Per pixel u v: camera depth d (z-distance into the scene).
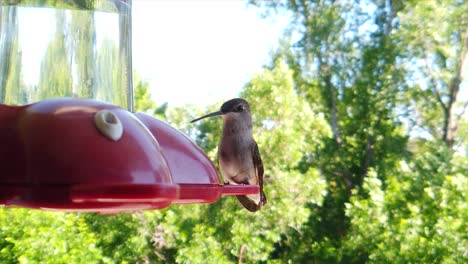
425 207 9.86
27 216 8.47
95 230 9.68
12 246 8.45
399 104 13.57
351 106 13.91
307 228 12.09
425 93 13.48
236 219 9.86
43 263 8.38
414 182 10.32
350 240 10.37
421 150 13.56
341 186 13.44
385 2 13.91
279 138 9.92
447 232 8.87
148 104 11.80
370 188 10.29
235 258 10.12
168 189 1.94
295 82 14.05
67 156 1.96
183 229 9.82
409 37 13.19
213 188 2.33
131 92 2.74
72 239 8.60
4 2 2.46
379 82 13.65
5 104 2.18
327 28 13.73
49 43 2.43
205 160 2.39
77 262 8.52
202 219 9.98
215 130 10.07
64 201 1.95
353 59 13.82
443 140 13.50
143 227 9.71
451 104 13.45
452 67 13.30
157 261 9.88
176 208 9.89
